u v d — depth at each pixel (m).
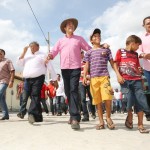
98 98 5.27
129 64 5.12
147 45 5.82
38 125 5.95
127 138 4.27
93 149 3.51
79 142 3.94
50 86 13.75
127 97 5.13
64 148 3.57
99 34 5.49
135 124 6.14
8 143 3.91
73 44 5.72
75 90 5.39
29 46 6.58
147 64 5.82
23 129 5.29
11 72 7.71
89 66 5.48
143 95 4.99
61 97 12.95
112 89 5.14
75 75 5.53
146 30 5.90
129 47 5.21
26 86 6.52
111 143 3.87
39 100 6.32
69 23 5.88
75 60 5.63
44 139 4.17
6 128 5.47
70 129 5.22
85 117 7.45
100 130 5.08
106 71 5.27
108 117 5.26
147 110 4.90
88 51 5.47
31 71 6.34
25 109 7.82
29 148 3.59
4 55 7.80
